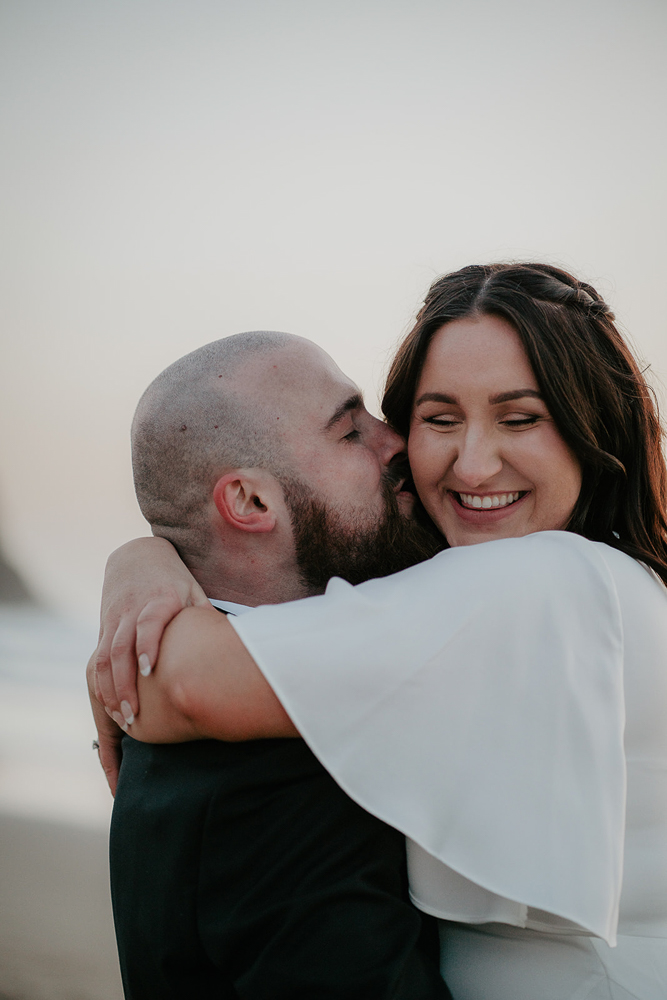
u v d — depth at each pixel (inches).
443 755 54.0
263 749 58.5
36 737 298.2
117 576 67.9
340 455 74.5
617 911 52.5
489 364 71.4
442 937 62.2
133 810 62.2
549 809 53.2
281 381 73.6
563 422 72.2
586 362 73.5
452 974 60.6
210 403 72.9
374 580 61.7
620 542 77.4
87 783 261.3
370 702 54.1
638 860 60.9
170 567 68.8
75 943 165.3
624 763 54.8
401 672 54.4
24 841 219.8
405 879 60.1
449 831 53.4
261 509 72.7
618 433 76.7
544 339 71.4
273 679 54.2
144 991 60.1
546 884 51.7
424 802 53.5
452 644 55.2
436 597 56.7
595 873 51.7
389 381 81.6
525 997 58.0
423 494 78.4
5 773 268.2
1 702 332.5
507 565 57.9
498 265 78.7
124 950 61.9
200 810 58.1
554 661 55.6
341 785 53.0
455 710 54.6
